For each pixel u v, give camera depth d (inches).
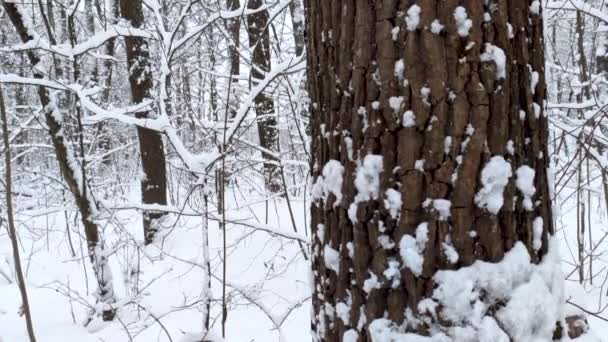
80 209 199.8
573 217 308.0
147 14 407.8
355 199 53.4
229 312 195.8
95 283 271.9
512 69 50.8
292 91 219.0
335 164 56.2
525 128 53.0
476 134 48.9
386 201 51.2
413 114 49.6
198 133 277.1
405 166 50.2
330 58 56.6
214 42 253.1
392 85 50.2
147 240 272.1
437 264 49.6
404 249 50.5
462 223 49.2
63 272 287.1
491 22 49.1
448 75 48.8
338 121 55.7
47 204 288.4
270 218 275.0
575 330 71.0
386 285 51.6
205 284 145.3
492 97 49.3
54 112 193.6
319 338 60.7
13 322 217.6
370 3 51.3
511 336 49.4
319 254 60.4
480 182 49.3
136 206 170.2
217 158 155.6
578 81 262.1
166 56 185.2
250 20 262.5
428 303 49.6
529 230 52.4
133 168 463.5
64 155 196.1
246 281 220.5
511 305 49.5
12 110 304.2
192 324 187.8
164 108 181.0
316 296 61.9
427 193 49.8
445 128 49.1
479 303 48.8
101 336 188.1
